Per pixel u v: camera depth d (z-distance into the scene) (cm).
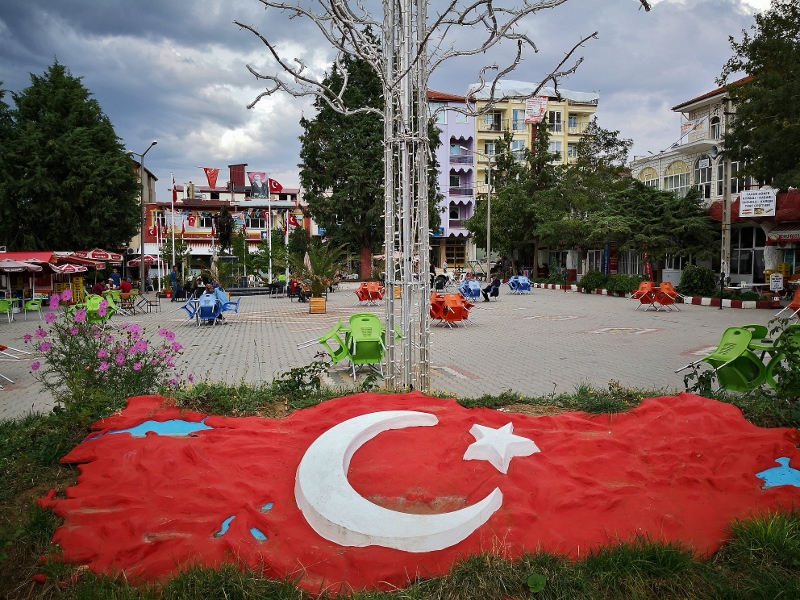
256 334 1570
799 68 1683
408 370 718
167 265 4303
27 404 820
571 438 492
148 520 370
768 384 698
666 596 301
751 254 2873
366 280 3956
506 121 5569
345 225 3819
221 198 5722
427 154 744
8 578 328
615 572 310
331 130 3794
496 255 5662
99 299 1667
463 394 841
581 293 3188
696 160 3188
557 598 295
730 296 2245
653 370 1007
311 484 394
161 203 5078
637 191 3106
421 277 712
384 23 688
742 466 439
